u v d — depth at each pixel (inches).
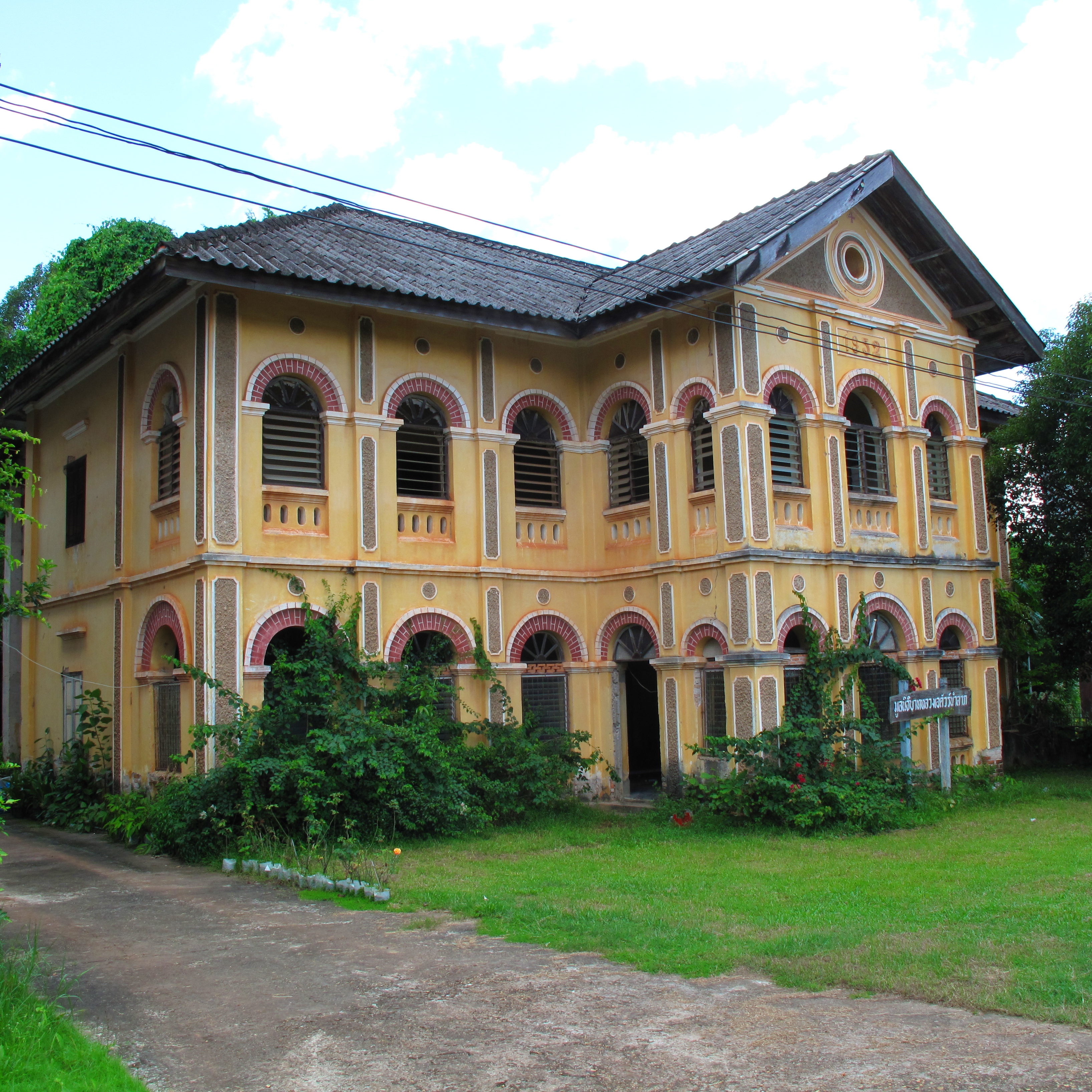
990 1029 281.0
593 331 749.9
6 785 786.8
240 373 641.0
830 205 720.3
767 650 677.3
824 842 593.0
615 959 356.5
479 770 680.4
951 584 823.7
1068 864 507.5
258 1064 274.7
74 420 828.0
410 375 708.0
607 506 784.3
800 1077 254.4
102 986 341.1
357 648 658.8
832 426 737.0
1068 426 877.2
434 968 352.2
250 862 528.7
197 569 626.8
